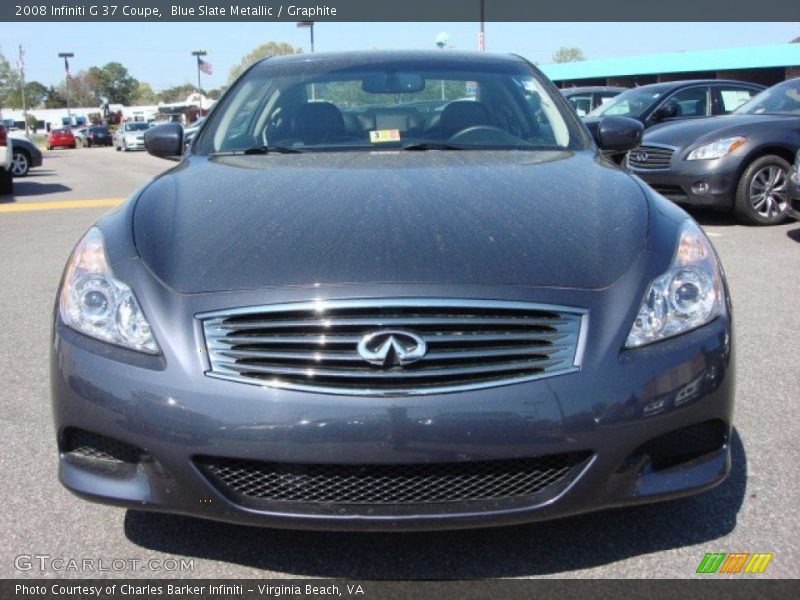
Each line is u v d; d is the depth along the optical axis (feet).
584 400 7.15
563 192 9.26
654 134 28.14
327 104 12.67
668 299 7.66
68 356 7.65
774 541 8.29
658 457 7.54
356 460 7.05
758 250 22.88
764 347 14.38
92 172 65.62
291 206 8.84
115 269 7.99
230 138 12.34
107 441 7.65
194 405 7.16
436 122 12.40
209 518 7.40
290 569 8.02
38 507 9.21
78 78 382.83
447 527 7.22
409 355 7.14
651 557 8.07
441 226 8.25
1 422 11.60
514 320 7.30
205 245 8.12
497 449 7.06
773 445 10.42
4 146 42.55
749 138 26.00
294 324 7.27
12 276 21.47
